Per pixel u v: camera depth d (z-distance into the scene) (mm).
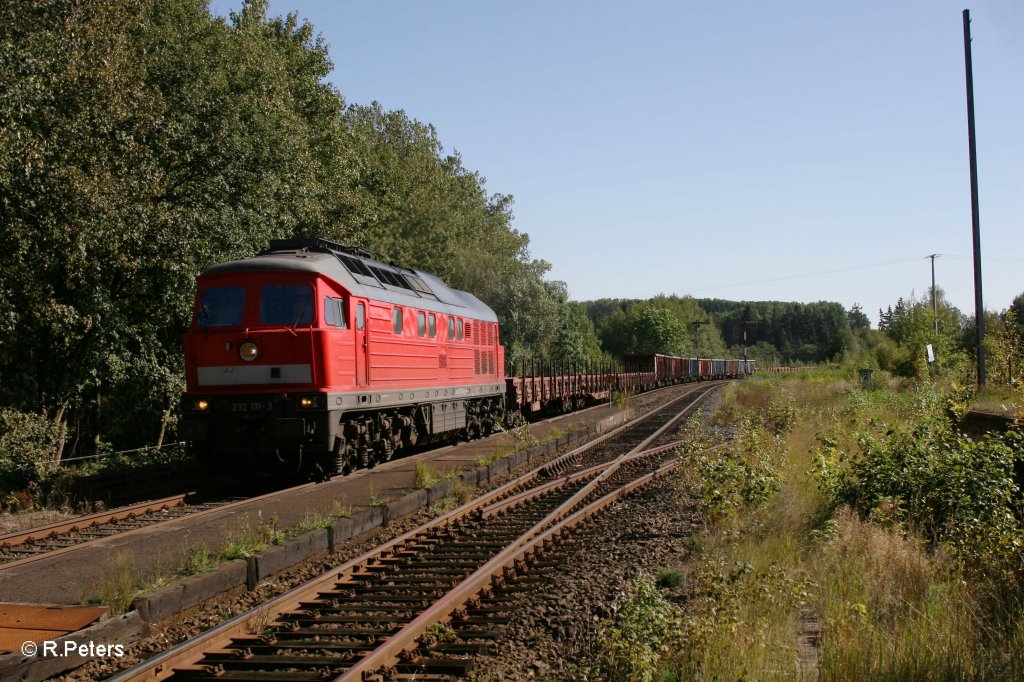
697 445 15859
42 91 14922
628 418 33062
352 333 15227
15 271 16281
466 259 59625
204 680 5844
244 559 8453
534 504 13539
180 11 22953
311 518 10812
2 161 14164
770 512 10805
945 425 11188
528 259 75188
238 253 21062
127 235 17281
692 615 7230
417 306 18719
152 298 21047
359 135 37375
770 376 65125
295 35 31328
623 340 123750
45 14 15211
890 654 5805
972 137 23031
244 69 21578
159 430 26828
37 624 6648
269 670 6074
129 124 18234
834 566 8242
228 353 14312
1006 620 6629
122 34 17562
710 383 78938
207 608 7750
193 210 19422
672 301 133875
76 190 15633
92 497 14117
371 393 15914
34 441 16844
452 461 18109
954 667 5574
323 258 15242
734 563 8758
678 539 10672
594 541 10734
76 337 19516
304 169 23953
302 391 14109
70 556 9406
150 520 11867
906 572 7734
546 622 7316
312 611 7527
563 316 79250
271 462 15367
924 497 9633
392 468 17047
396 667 6070
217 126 20641
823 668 5762
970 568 7656
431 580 8539
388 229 41312
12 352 20859
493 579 8570
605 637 6441
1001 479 9203
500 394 26641
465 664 6078
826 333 185250
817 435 17375
